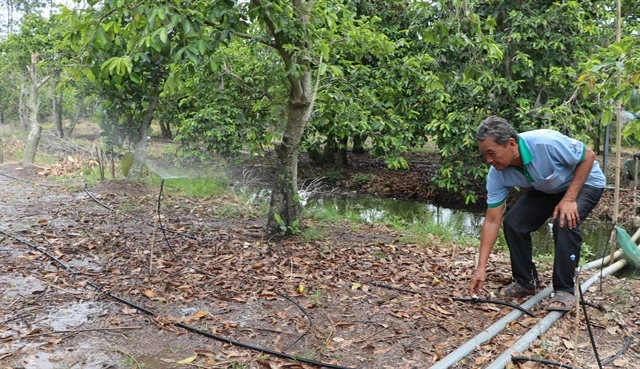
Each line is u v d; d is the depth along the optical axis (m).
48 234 5.35
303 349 3.01
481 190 10.86
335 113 6.61
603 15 8.70
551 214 3.69
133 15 3.82
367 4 9.95
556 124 7.87
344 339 3.12
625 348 3.00
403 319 3.44
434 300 3.79
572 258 2.94
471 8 4.61
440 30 4.61
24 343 2.98
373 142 7.20
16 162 11.26
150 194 8.01
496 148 3.21
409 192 11.92
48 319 3.33
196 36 3.92
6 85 21.88
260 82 6.45
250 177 10.24
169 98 10.20
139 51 4.21
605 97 3.87
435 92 8.48
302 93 5.11
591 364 2.84
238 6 4.41
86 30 4.03
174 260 4.60
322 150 15.27
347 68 6.56
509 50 8.74
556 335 3.19
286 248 5.09
